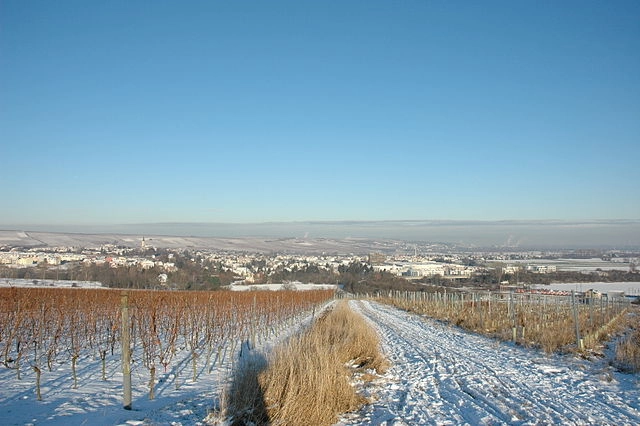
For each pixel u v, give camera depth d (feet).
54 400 33.06
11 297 67.97
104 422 26.76
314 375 31.22
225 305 84.53
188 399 33.65
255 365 33.09
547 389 38.78
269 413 27.99
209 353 50.57
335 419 30.37
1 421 26.84
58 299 79.00
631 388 38.52
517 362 53.26
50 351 44.73
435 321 116.67
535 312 114.62
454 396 36.86
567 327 81.15
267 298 113.39
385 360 53.06
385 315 140.46
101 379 41.70
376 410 32.83
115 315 61.26
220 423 26.27
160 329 66.08
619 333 88.63
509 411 31.83
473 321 99.66
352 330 62.54
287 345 40.75
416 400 35.68
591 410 31.86
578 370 47.24
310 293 194.39
